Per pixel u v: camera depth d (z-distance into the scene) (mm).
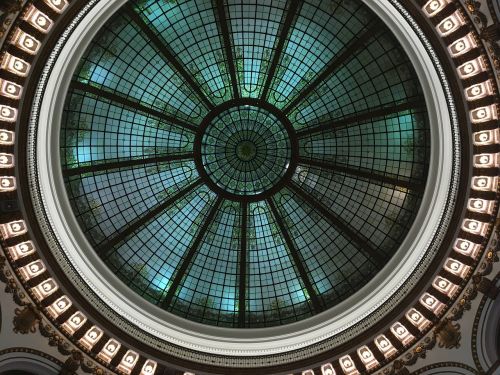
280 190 22938
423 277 18391
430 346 17953
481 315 17125
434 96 18312
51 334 17453
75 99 20328
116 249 21672
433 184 19359
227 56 21328
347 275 22141
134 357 18891
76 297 18250
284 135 22531
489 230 16828
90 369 17938
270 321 21922
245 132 22531
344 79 21469
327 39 20797
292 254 22766
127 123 21578
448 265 17953
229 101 22094
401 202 21688
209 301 22266
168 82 21500
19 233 17141
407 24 17234
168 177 22594
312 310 21922
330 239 22734
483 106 16094
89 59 19906
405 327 18641
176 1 19953
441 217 18453
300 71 21656
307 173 22797
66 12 16031
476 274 17203
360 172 22234
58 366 17500
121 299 19984
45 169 18531
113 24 19594
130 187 22141
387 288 19781
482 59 15430
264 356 19750
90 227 21172
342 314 20406
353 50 20609
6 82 15602
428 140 20672
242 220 23062
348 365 19031
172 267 22438
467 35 15375
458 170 17531
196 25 20625
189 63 21375
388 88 20938
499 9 14320
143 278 21844
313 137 22469
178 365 19047
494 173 16547
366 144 22094
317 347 19531
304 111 22219
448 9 15336
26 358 17172
